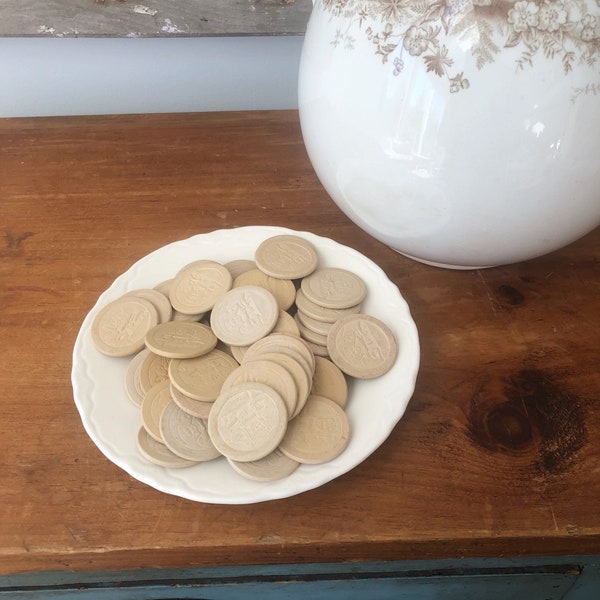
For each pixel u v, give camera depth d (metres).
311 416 0.39
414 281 0.52
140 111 0.75
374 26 0.36
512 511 0.38
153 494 0.39
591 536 0.37
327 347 0.43
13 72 0.70
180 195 0.60
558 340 0.47
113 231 0.56
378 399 0.41
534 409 0.43
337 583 0.44
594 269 0.52
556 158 0.36
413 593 0.46
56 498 0.38
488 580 0.44
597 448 0.41
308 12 0.64
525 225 0.40
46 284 0.51
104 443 0.38
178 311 0.45
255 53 0.70
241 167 0.63
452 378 0.45
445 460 0.40
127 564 0.38
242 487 0.36
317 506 0.38
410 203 0.40
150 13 0.63
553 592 0.46
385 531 0.37
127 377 0.42
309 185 0.61
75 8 0.62
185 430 0.38
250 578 0.44
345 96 0.38
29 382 0.44
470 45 0.33
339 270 0.48
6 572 0.38
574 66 0.33
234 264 0.50
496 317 0.49
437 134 0.36
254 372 0.39
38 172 0.62
